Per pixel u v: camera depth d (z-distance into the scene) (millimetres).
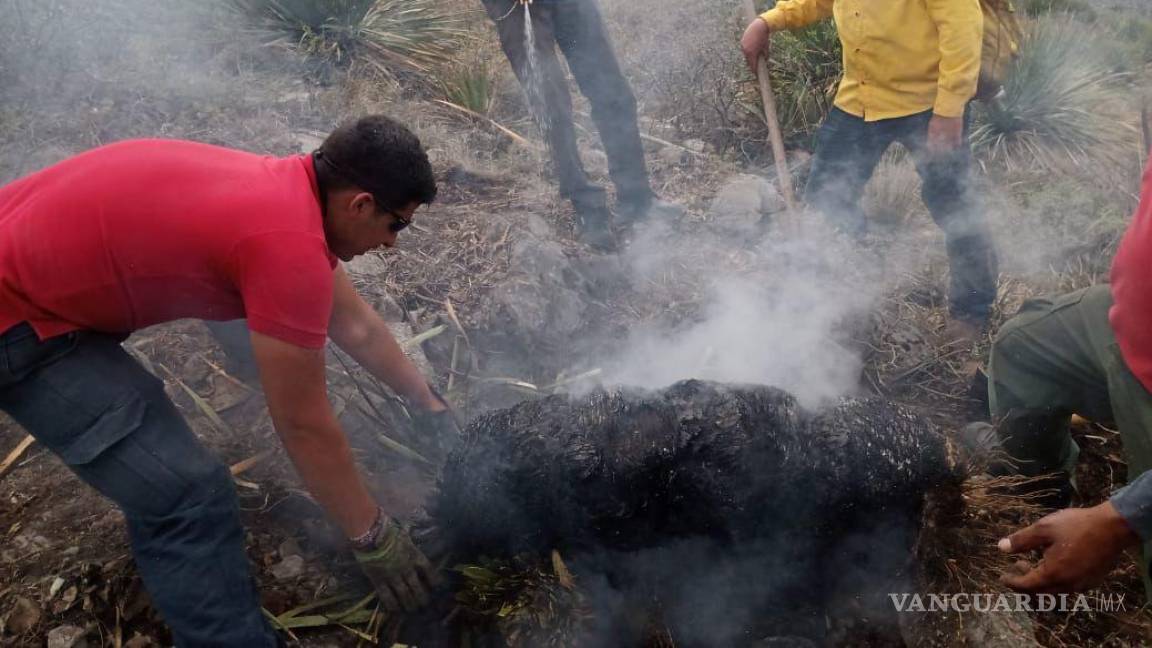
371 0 5309
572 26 3473
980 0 3037
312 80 4883
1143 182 2006
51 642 2115
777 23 3395
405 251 3475
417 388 2484
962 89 2961
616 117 3703
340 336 2314
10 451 2586
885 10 3115
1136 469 2100
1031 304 2486
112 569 2244
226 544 1913
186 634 1911
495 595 2148
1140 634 2471
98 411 1777
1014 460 2539
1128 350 2004
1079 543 1682
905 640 2188
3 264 1678
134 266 1683
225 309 1826
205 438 2643
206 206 1652
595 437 2039
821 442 2061
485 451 2117
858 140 3457
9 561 2273
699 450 1986
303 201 1723
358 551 2043
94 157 1741
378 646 2219
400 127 1803
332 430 1841
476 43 5445
